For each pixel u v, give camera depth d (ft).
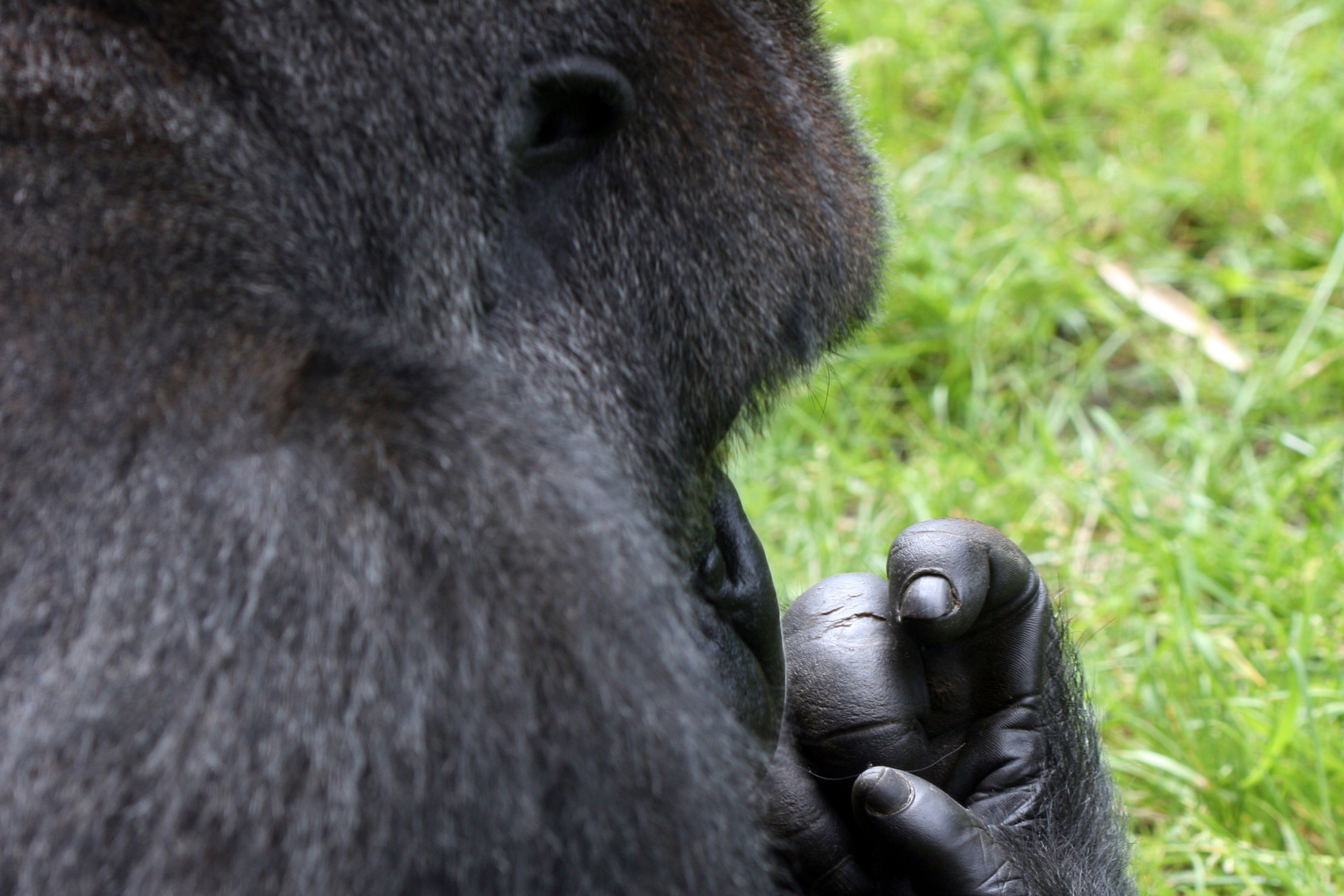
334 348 4.33
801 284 4.71
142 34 4.42
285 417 4.27
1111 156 8.43
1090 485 6.32
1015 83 7.88
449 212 4.51
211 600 4.20
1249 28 9.34
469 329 4.53
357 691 4.20
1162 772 5.67
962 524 4.94
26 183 4.33
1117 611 6.00
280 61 4.46
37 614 4.20
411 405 4.32
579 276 4.60
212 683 4.18
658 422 4.67
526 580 4.27
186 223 4.35
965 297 7.44
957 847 4.77
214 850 4.15
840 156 4.73
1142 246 7.73
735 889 4.33
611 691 4.27
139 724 4.17
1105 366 7.23
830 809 5.01
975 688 5.02
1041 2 9.73
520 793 4.22
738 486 6.43
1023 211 7.97
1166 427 6.55
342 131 4.47
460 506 4.28
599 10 4.54
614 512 4.38
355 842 4.17
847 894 5.00
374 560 4.23
